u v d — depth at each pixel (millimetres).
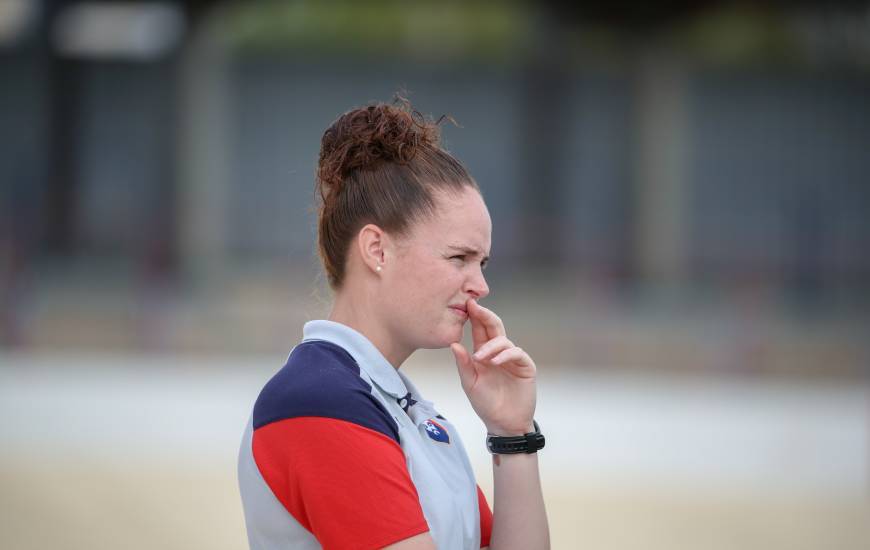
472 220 6980
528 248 73438
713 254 80688
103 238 79312
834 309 68875
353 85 81688
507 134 82062
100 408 38719
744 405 44656
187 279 67750
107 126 81750
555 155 81875
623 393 47406
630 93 82188
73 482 27031
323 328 7047
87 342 55281
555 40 78125
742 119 83125
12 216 73812
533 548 7477
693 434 37344
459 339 7125
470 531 7047
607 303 64625
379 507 6438
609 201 82688
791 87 83000
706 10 71188
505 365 7547
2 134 82062
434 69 81688
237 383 46312
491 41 79562
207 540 22062
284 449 6590
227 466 29578
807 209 82375
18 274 57250
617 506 26609
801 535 24188
